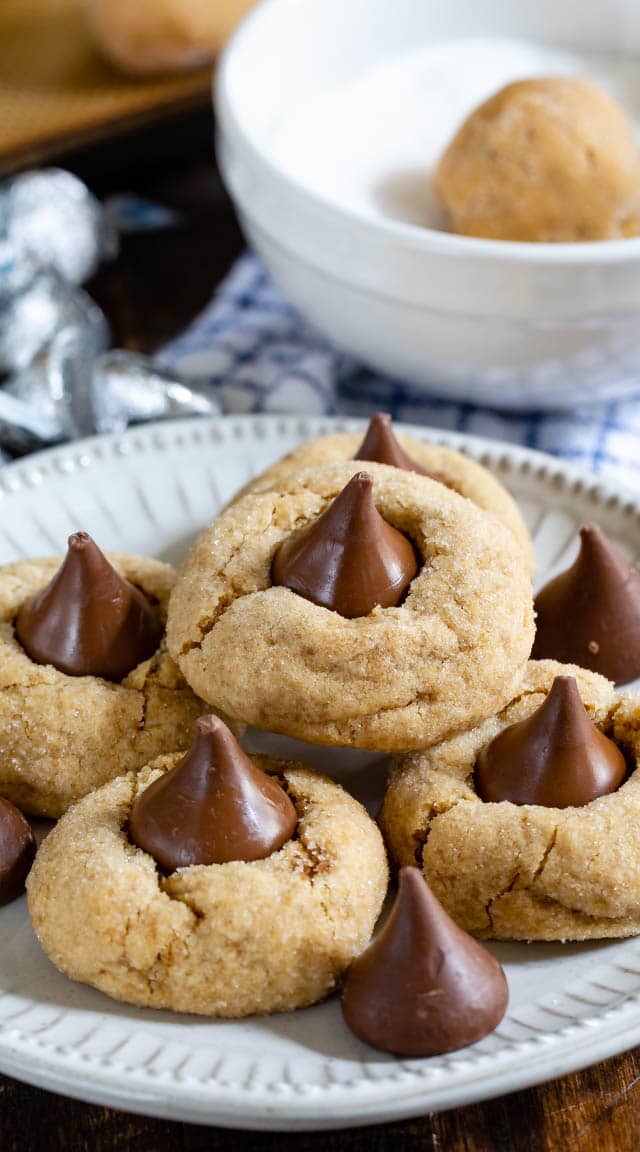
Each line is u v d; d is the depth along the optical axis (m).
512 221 0.41
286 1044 0.30
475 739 0.33
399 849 0.32
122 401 0.43
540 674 0.34
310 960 0.30
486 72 0.46
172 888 0.31
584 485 0.40
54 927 0.31
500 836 0.31
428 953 0.29
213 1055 0.30
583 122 0.41
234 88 0.43
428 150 0.44
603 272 0.39
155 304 0.49
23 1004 0.31
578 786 0.32
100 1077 0.29
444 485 0.36
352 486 0.32
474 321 0.40
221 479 0.41
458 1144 0.31
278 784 0.32
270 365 0.45
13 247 0.47
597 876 0.31
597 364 0.41
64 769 0.33
